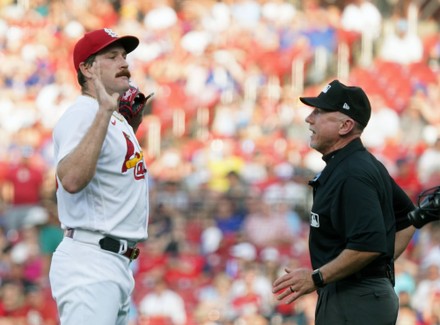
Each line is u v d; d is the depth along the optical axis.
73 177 15.23
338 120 17.41
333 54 57.84
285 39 57.50
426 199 17.80
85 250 16.22
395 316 17.52
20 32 56.91
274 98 54.62
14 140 49.69
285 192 43.75
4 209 42.84
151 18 58.31
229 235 42.12
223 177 47.72
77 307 16.00
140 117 18.23
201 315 38.69
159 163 49.22
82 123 16.03
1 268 40.03
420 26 60.31
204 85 54.62
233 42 56.94
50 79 54.31
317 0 60.56
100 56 16.45
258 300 38.59
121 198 16.33
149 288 39.25
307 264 41.06
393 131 52.50
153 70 55.22
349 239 16.70
